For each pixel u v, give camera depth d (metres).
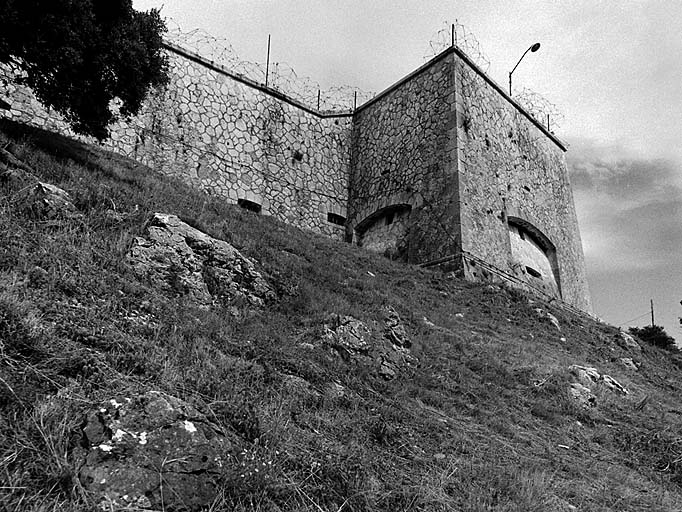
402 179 19.55
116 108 16.41
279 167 20.23
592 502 4.94
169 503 2.90
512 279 18.05
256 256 9.19
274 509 3.30
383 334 8.02
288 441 4.16
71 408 3.32
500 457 5.43
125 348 4.41
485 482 4.64
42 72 9.27
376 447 4.82
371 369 6.90
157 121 17.42
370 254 16.48
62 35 8.70
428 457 4.97
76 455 2.98
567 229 23.70
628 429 7.63
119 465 2.97
